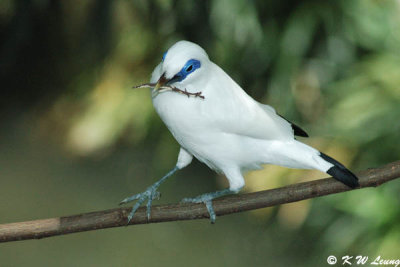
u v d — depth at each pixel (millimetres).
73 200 14875
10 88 18422
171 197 14836
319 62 12000
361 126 10078
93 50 14625
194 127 5938
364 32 11227
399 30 11094
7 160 16359
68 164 16250
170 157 13562
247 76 12469
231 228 14367
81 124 15055
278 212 12641
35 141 17094
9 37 15055
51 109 17391
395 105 9969
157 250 13602
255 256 13320
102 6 12727
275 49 11531
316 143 10852
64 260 13141
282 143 6164
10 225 5492
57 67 16984
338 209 10531
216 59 12055
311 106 12148
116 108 13742
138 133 14227
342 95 10961
